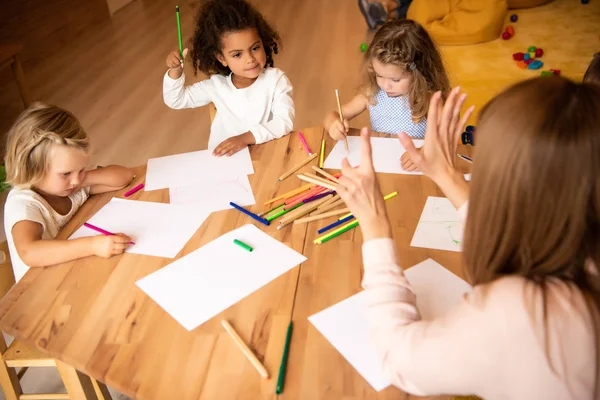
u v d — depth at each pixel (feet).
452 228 4.21
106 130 11.26
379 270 3.01
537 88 2.30
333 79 12.41
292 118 6.27
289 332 3.39
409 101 5.92
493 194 2.39
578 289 2.36
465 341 2.40
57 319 3.69
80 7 18.26
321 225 4.37
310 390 3.05
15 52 10.64
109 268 4.11
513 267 2.56
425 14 13.41
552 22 13.93
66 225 4.74
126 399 5.74
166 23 16.75
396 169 5.03
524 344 2.28
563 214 2.26
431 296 3.56
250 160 5.38
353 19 15.70
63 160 4.59
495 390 2.40
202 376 3.19
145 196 4.99
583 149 2.16
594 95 2.24
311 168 5.17
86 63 14.37
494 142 2.34
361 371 3.13
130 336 3.51
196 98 6.88
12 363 4.71
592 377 2.31
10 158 4.62
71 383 4.65
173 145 10.62
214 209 4.69
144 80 13.25
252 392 3.07
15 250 4.60
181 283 3.90
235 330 3.46
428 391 2.60
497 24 13.07
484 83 11.25
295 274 3.88
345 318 3.48
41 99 12.60
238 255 4.11
